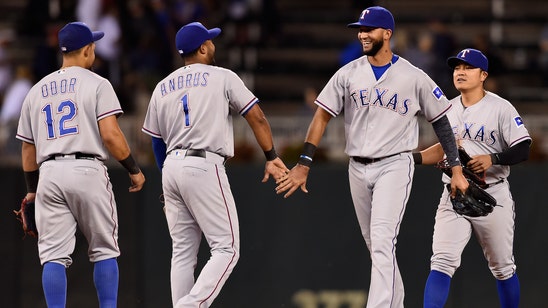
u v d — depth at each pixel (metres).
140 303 36.69
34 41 61.53
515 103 57.19
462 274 36.47
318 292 36.53
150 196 36.72
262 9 62.66
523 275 36.25
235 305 36.69
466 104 27.12
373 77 24.56
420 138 43.59
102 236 24.69
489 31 64.75
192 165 23.98
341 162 40.34
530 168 36.22
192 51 24.70
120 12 56.72
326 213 36.53
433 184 36.12
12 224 36.78
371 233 24.53
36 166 25.53
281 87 59.94
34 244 36.91
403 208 24.64
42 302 36.97
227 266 24.11
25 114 24.86
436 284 26.48
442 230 26.75
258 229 36.62
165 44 55.25
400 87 24.44
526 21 65.06
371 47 24.38
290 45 62.31
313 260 36.59
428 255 36.16
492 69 54.38
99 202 24.33
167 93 24.55
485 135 26.67
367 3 64.81
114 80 52.62
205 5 62.16
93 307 36.69
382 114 24.56
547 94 57.91
